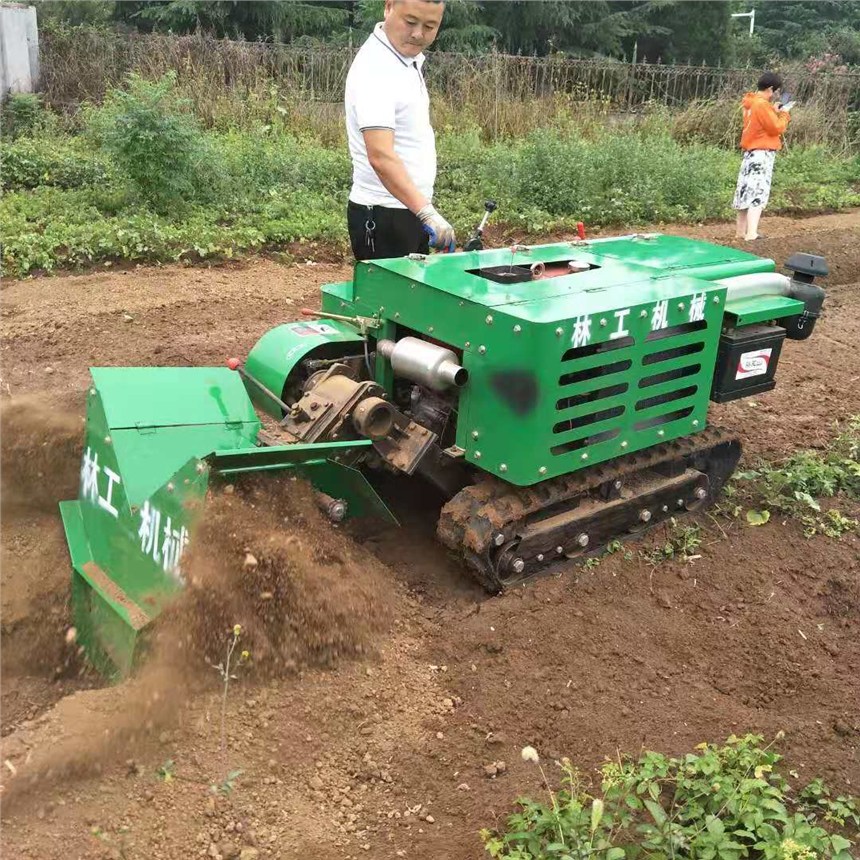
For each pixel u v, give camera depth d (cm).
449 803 337
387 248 543
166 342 729
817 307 518
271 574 375
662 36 2859
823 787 345
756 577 477
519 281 439
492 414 407
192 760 339
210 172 1157
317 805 332
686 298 438
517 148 1493
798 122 1933
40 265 906
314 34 2458
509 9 2559
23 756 327
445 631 419
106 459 399
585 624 430
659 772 333
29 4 2122
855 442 607
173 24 2331
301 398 446
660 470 494
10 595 425
